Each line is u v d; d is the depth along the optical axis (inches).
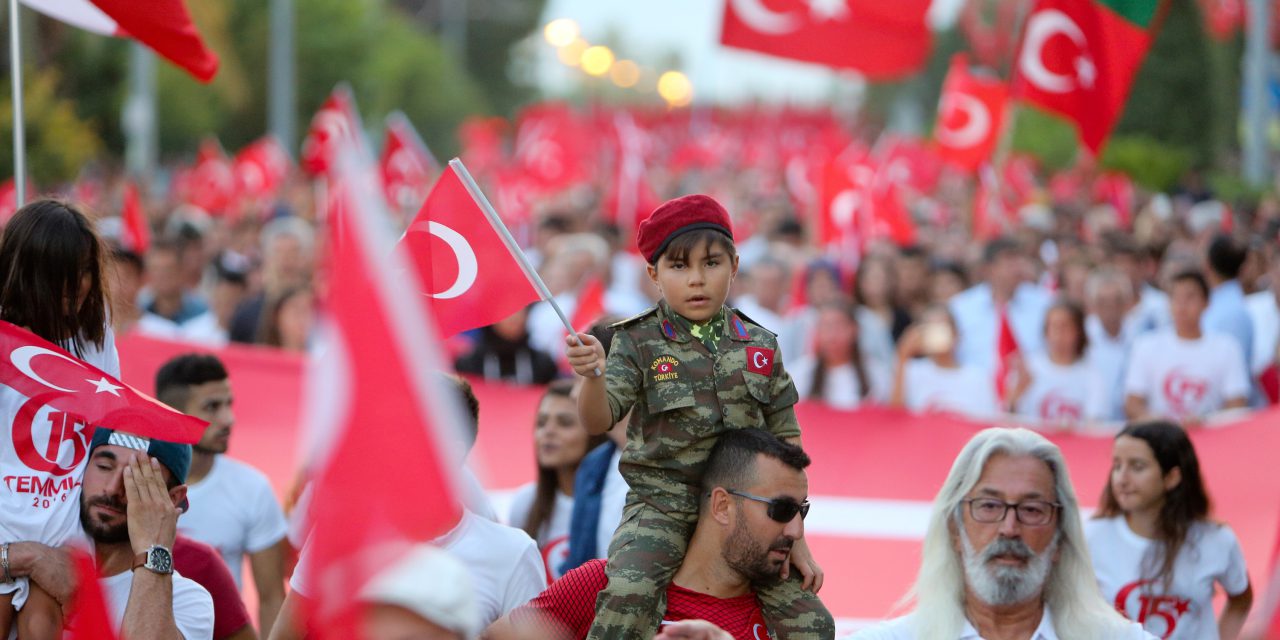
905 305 899.4
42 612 307.9
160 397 429.1
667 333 323.3
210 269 1158.3
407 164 1195.3
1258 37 1731.1
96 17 491.5
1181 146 2532.0
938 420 600.4
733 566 317.7
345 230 210.7
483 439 612.4
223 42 2977.4
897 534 550.9
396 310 209.8
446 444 209.5
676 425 321.1
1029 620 322.7
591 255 876.6
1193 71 2514.8
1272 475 545.0
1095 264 938.1
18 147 428.5
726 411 322.0
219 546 436.1
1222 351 685.9
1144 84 2529.5
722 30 1042.1
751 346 327.6
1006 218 1337.4
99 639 281.3
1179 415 690.2
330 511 208.5
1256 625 242.2
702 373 321.7
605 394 309.6
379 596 216.2
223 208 1763.0
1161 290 1007.0
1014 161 2102.6
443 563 223.5
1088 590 323.6
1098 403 676.1
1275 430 551.2
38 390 305.6
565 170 1975.9
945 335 697.6
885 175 1163.9
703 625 293.1
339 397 209.6
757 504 312.3
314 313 739.4
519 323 701.3
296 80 3275.1
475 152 2844.5
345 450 208.8
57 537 312.3
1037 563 316.2
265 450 602.5
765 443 314.3
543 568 358.3
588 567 334.6
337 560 207.8
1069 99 840.9
